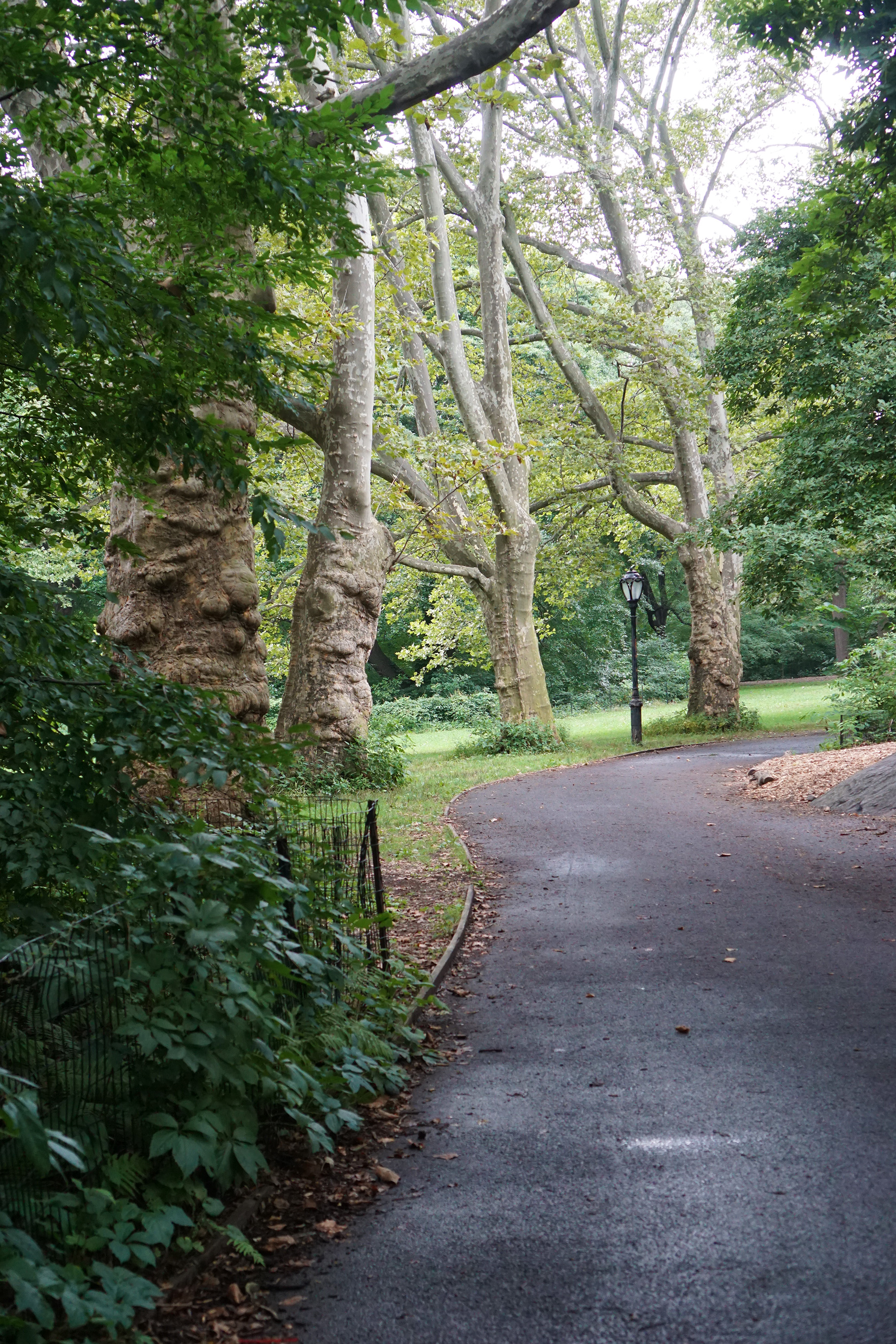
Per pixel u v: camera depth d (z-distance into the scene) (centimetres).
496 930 923
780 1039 602
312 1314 345
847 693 2209
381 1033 601
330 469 2102
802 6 892
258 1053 450
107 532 716
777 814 1485
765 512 2042
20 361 546
